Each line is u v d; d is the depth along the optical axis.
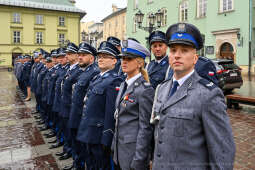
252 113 6.45
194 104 1.44
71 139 3.83
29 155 4.04
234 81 9.05
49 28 35.78
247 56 15.98
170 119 1.50
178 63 1.53
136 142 2.04
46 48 35.84
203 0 19.73
